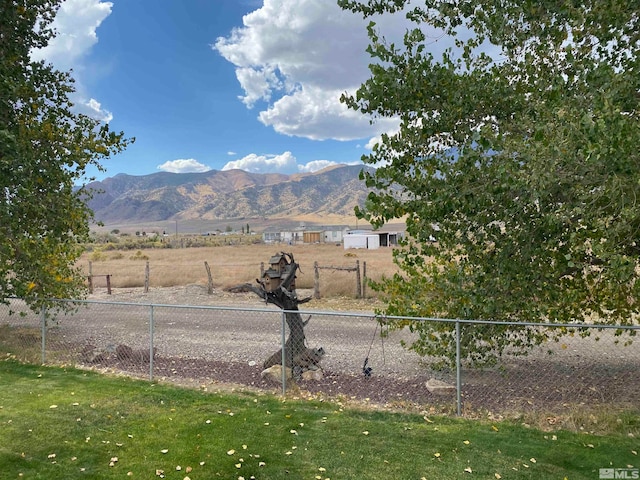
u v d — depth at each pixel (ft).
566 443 17.07
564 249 18.58
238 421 19.36
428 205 18.20
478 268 20.17
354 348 34.45
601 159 12.28
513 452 16.34
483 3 19.69
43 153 32.04
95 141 33.58
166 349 34.88
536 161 13.76
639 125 13.00
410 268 23.15
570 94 16.90
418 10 21.75
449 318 22.81
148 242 264.31
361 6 21.50
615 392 23.30
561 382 25.27
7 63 31.65
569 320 23.03
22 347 33.76
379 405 22.36
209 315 49.24
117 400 22.03
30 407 20.85
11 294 32.01
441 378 27.02
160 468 15.15
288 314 28.04
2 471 14.87
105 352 32.50
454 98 18.89
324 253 159.84
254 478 14.52
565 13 16.29
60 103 35.58
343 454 16.21
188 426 18.78
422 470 15.03
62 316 48.70
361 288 59.52
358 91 19.49
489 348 23.59
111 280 81.05
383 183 18.78
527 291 20.07
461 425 19.20
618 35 15.88
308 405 21.79
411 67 19.35
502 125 19.16
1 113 30.83
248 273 84.33
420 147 20.15
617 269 14.53
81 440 17.33
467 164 16.93
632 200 13.73
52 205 33.06
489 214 18.17
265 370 27.37
